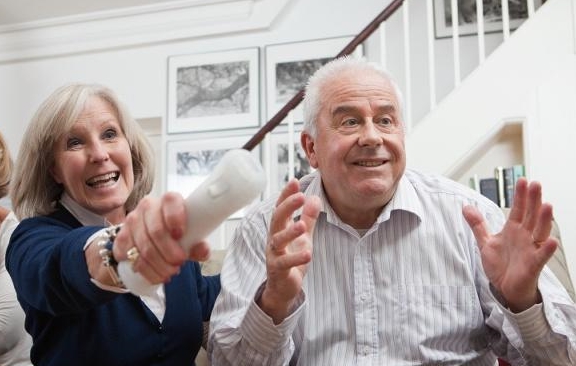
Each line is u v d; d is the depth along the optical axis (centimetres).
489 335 121
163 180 369
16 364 141
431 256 121
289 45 364
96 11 395
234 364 106
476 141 257
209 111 371
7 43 411
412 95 334
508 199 250
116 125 114
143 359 110
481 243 94
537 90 253
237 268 126
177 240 53
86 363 105
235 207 53
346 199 121
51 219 109
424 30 339
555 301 102
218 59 375
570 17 256
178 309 117
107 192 111
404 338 115
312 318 120
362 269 121
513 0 327
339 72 126
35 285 80
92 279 65
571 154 244
